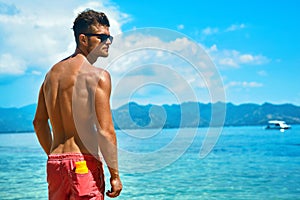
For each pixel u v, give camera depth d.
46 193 8.98
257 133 50.56
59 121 2.66
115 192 2.56
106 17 2.69
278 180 11.15
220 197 8.69
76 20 2.68
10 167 14.31
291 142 28.98
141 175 11.50
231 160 16.48
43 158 17.78
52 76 2.71
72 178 2.56
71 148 2.60
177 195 8.78
